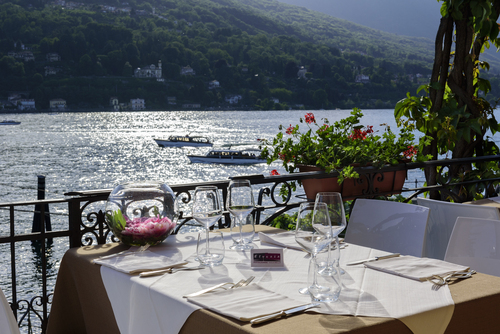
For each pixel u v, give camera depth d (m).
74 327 1.69
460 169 4.09
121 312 1.37
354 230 2.37
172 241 1.81
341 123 3.50
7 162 51.25
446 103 4.04
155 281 1.31
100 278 1.47
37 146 64.81
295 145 3.21
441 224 2.43
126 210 1.67
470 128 3.92
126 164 51.66
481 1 3.67
